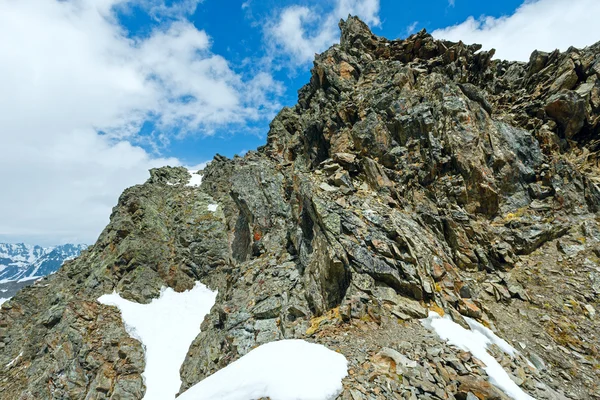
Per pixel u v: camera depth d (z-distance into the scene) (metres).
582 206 21.41
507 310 16.33
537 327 15.17
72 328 33.22
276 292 22.47
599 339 14.17
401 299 15.49
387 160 25.19
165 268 43.03
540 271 18.38
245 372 11.00
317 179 23.70
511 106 28.78
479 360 11.57
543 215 21.41
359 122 27.48
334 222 19.12
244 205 34.25
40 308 45.00
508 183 22.97
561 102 25.30
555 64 29.11
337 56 36.50
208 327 29.84
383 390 9.43
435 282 16.95
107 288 39.22
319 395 9.03
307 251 23.16
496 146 23.66
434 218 21.19
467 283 17.48
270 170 36.56
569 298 16.42
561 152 25.23
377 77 31.86
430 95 26.59
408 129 25.42
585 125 25.75
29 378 31.62
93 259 45.38
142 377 28.70
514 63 35.44
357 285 16.11
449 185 22.64
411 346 12.06
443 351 11.80
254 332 20.52
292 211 26.05
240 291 25.73
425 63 32.00
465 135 23.44
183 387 24.52
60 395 28.58
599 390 11.81
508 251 19.56
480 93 26.44
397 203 22.20
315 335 14.03
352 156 25.42
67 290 42.12
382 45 37.72
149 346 32.03
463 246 19.98
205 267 43.31
